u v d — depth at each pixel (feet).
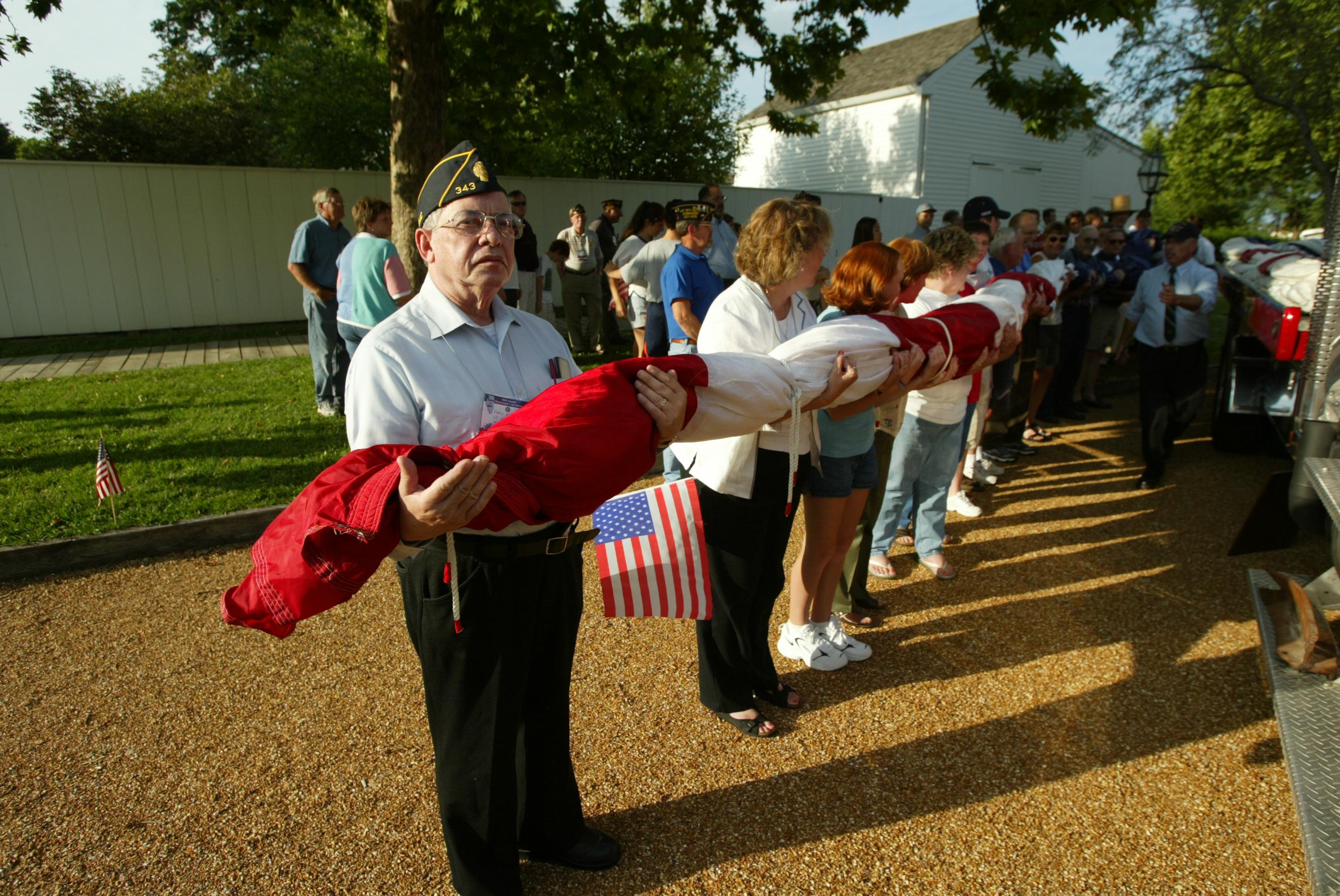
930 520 14.19
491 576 6.09
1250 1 40.78
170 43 75.82
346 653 11.55
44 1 19.16
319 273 22.24
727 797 8.80
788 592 13.84
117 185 39.22
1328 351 11.32
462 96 32.53
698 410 6.36
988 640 12.23
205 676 10.93
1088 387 27.63
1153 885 7.69
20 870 7.62
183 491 16.48
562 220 48.55
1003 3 26.86
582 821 7.77
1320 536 11.34
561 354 7.01
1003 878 7.75
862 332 8.01
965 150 75.82
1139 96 46.37
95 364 32.48
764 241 8.80
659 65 32.35
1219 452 22.24
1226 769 9.32
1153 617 12.92
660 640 12.05
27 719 9.93
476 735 6.47
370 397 5.73
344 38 58.03
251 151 75.97
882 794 8.87
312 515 4.72
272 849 7.94
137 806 8.50
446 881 7.59
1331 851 6.77
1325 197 39.37
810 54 31.19
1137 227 34.19
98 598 13.14
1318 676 9.22
